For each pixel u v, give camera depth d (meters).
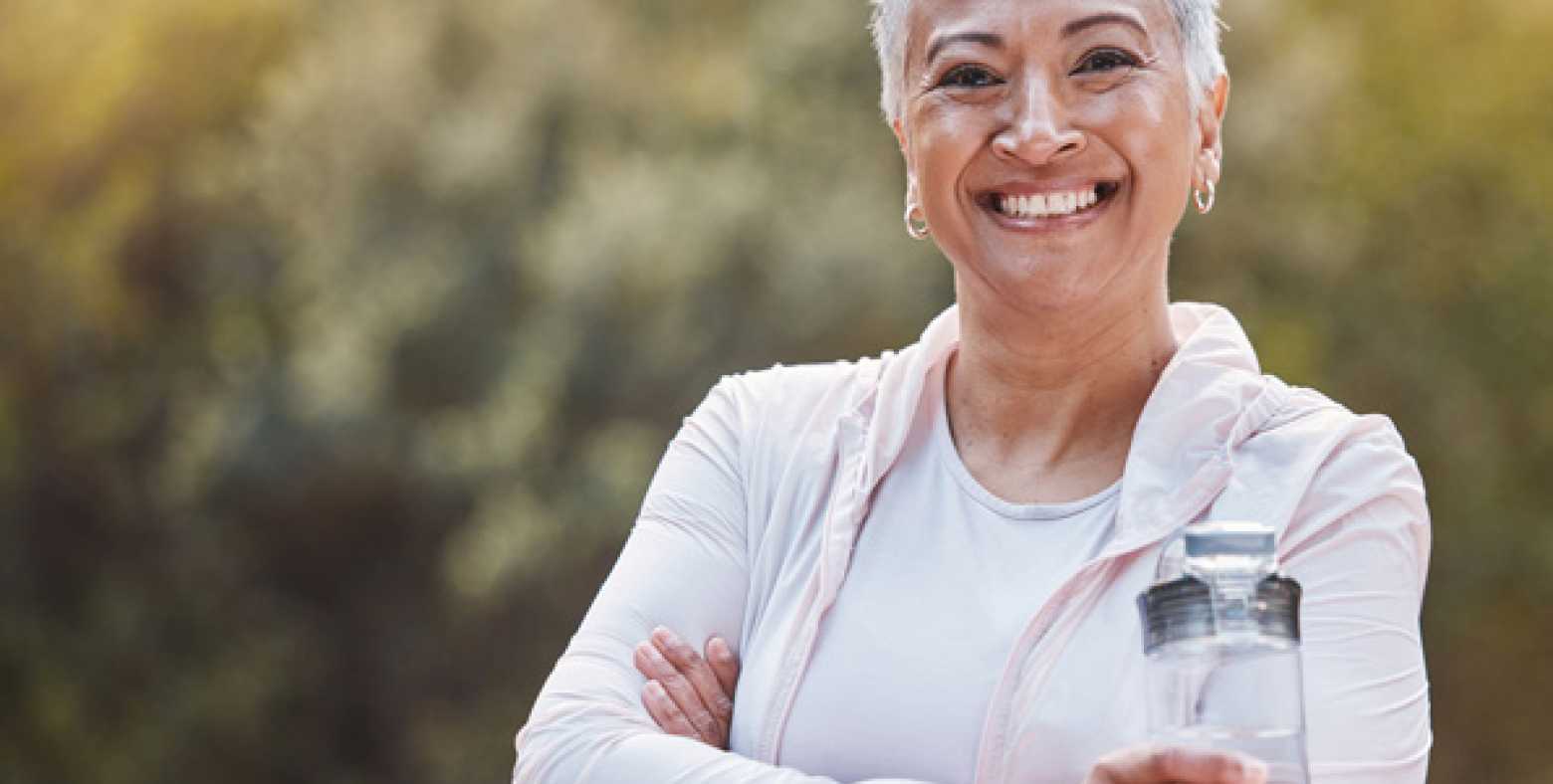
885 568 2.54
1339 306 16.03
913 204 2.71
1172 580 1.91
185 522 17.31
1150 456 2.47
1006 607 2.45
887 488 2.61
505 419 16.02
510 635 16.34
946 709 2.42
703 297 15.20
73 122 17.38
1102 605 2.40
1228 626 1.88
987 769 2.38
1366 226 16.34
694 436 2.82
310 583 17.25
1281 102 15.50
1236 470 2.43
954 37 2.51
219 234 17.53
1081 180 2.49
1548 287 16.36
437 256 16.77
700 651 2.67
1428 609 16.33
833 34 15.97
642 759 2.50
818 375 2.79
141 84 17.52
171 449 17.41
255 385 17.05
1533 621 16.42
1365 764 2.34
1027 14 2.48
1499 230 16.58
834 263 14.78
